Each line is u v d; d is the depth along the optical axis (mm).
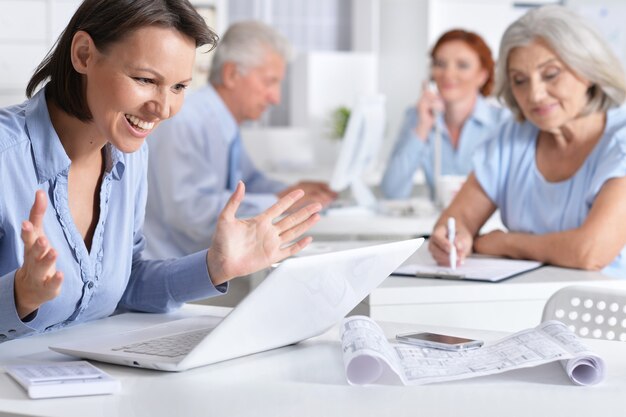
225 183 3820
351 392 1230
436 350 1424
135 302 1790
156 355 1351
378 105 3889
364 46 6262
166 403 1171
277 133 5777
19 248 1557
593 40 2492
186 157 3514
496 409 1163
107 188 1668
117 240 1706
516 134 2775
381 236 3955
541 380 1292
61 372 1251
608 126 2576
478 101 4582
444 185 3943
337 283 1444
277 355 1440
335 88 5988
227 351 1358
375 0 6168
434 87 5820
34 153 1557
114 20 1407
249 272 1635
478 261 2539
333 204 3998
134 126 1480
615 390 1253
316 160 5914
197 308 1843
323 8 6465
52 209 1588
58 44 1536
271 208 1602
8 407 1145
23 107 1606
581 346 1311
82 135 1595
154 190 3520
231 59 3789
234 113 3863
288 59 3910
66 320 1674
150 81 1439
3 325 1396
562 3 5879
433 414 1139
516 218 2732
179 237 3543
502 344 1421
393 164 4539
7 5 4020
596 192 2527
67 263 1604
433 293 2180
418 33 5902
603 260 2443
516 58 2576
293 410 1148
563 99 2531
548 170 2691
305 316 1445
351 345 1290
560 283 2242
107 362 1370
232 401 1185
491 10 5863
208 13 5176
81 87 1524
